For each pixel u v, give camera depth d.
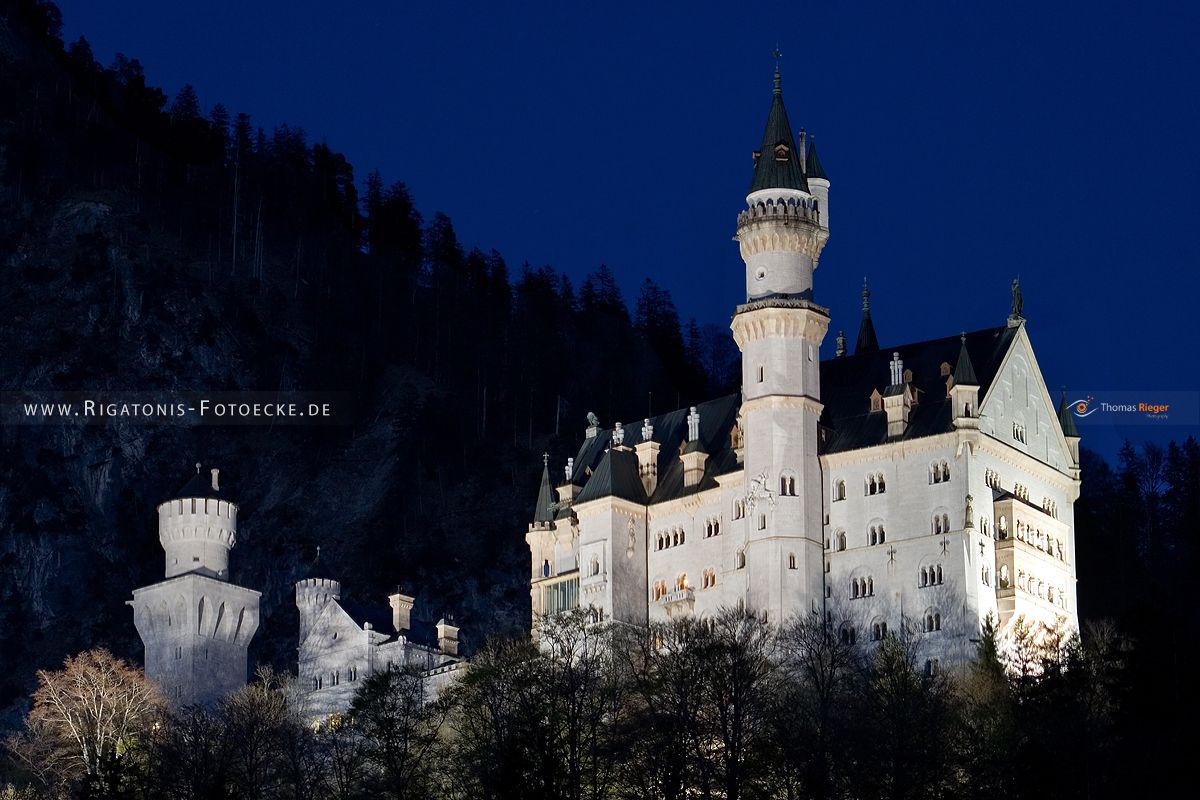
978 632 195.88
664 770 160.38
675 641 191.25
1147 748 155.12
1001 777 156.38
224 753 181.12
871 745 161.00
